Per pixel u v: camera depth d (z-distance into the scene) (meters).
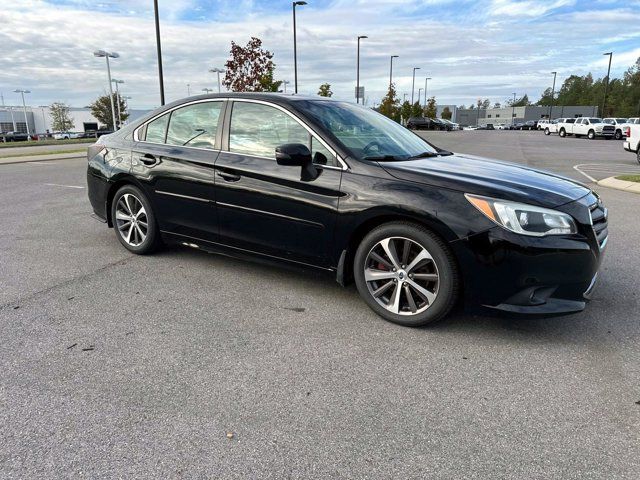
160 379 2.82
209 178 4.23
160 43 19.48
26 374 2.86
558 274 3.11
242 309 3.81
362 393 2.70
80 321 3.57
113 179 5.01
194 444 2.28
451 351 3.17
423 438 2.34
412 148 4.26
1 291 4.14
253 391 2.71
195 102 4.54
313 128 3.80
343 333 3.42
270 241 4.00
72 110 95.19
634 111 84.06
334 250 3.68
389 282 3.54
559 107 103.06
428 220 3.23
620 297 4.04
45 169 13.64
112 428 2.39
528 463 2.17
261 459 2.19
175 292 4.14
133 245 5.10
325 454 2.22
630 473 2.11
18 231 6.20
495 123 120.75
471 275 3.19
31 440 2.30
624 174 12.92
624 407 2.58
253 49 24.17
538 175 3.81
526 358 3.08
